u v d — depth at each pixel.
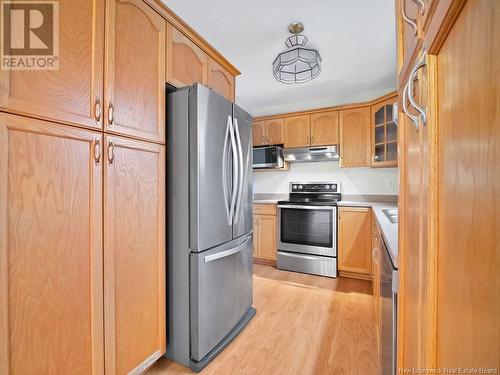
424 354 0.55
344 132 3.25
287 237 3.27
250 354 1.63
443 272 0.47
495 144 0.30
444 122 0.47
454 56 0.42
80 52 1.04
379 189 3.34
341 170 3.57
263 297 2.46
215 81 1.98
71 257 1.01
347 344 1.72
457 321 0.41
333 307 2.24
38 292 0.91
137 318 1.31
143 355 1.34
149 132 1.38
